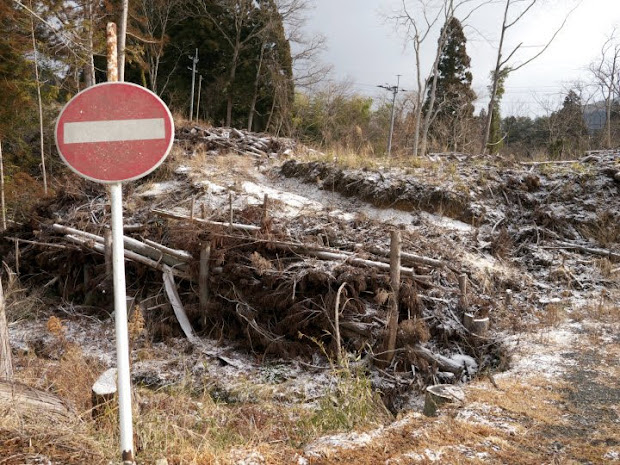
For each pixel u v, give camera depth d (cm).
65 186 1302
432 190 1016
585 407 413
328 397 466
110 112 258
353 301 712
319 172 1221
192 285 900
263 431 432
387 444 333
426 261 734
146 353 783
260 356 754
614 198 1016
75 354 637
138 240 1020
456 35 3031
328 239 861
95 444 316
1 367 491
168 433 369
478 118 3475
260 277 795
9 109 1675
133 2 1443
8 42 1520
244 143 1664
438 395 429
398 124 3631
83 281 1066
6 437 303
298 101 3728
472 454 320
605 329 636
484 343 662
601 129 3058
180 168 1329
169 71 3453
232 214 937
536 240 944
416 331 650
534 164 1182
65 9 1317
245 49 3372
